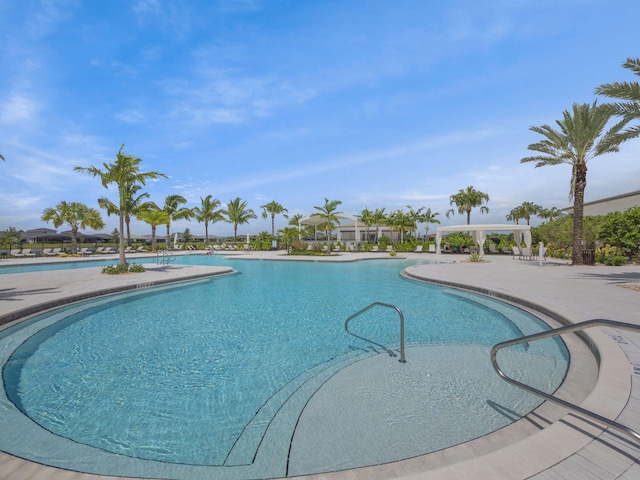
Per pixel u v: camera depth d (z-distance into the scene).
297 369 4.42
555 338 5.24
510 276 12.23
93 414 3.36
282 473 2.46
